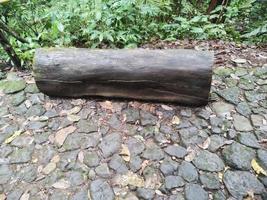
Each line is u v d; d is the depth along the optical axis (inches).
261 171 73.7
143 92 90.4
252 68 108.9
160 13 147.5
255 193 69.5
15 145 84.7
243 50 123.0
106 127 86.8
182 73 84.3
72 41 129.2
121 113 90.5
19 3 132.5
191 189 70.9
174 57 85.1
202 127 85.8
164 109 91.0
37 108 95.6
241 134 83.4
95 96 95.1
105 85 90.9
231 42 131.0
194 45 128.7
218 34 138.9
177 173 74.4
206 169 75.0
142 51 88.0
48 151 81.9
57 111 93.7
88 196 70.5
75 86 92.7
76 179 74.4
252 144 80.5
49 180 74.7
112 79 88.7
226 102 93.8
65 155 80.4
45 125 89.5
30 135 87.0
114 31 127.1
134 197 69.8
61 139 84.7
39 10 140.7
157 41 134.3
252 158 76.9
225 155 78.0
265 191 69.9
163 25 142.1
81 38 130.6
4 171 77.9
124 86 89.9
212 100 94.4
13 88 104.7
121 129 86.0
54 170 76.9
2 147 84.5
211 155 78.4
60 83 92.2
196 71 83.4
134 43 126.0
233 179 72.4
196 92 87.1
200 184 71.9
